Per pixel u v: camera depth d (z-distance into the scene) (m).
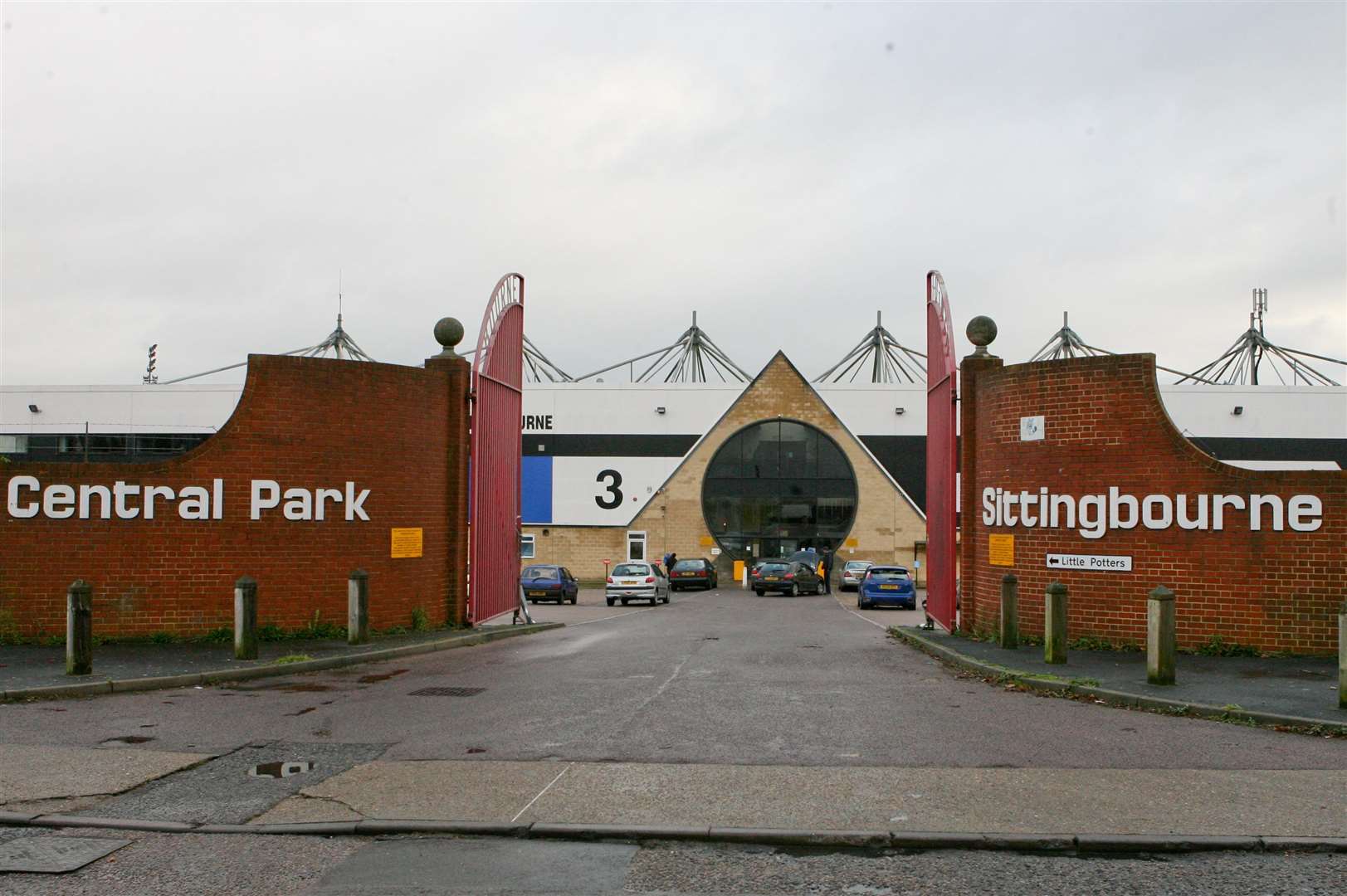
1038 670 13.57
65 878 6.14
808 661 15.96
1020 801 7.47
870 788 7.85
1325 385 56.47
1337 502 14.54
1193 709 10.84
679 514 53.38
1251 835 6.70
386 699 12.10
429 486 19.61
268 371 17.50
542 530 54.66
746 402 53.47
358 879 6.11
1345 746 9.34
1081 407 16.23
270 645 16.59
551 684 13.27
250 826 7.05
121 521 16.72
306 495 17.66
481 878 6.12
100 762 8.82
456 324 20.84
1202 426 52.50
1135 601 15.63
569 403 55.47
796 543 52.84
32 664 14.20
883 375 69.50
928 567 21.78
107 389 54.97
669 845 6.73
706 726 10.28
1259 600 14.82
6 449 54.59
